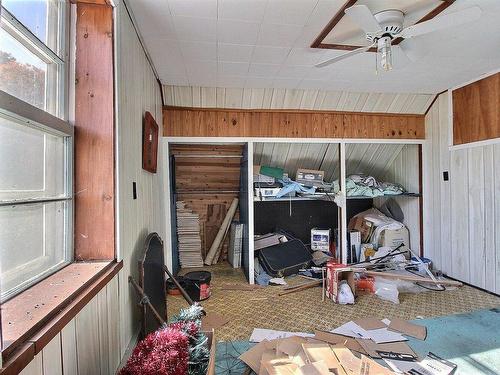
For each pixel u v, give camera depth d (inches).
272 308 112.2
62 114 55.7
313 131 146.9
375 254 157.2
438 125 147.3
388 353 79.9
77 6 58.3
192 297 119.3
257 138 142.4
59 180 54.2
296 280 143.9
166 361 44.7
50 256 51.0
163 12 73.0
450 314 105.0
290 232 180.5
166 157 136.1
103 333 52.9
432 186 151.9
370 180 163.2
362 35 86.4
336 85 130.2
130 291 69.6
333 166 174.4
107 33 58.9
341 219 152.2
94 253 58.5
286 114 144.6
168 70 110.9
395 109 151.1
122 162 62.4
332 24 79.6
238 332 93.9
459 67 112.9
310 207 182.9
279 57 100.4
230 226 176.6
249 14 74.5
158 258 88.5
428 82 129.1
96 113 58.4
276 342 81.5
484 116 123.1
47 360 34.5
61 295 40.8
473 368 74.6
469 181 131.0
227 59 101.9
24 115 40.6
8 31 40.8
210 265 168.7
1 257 38.7
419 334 90.6
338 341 85.3
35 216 46.7
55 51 53.9
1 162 38.9
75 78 57.9
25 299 39.4
